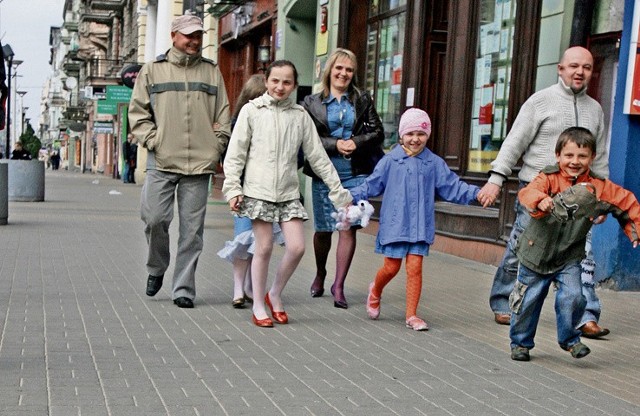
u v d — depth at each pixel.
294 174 6.84
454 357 5.88
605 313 7.80
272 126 6.75
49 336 6.07
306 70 19.59
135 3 45.03
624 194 5.49
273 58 20.31
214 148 7.50
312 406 4.59
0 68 6.48
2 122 6.59
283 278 6.89
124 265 9.96
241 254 7.40
